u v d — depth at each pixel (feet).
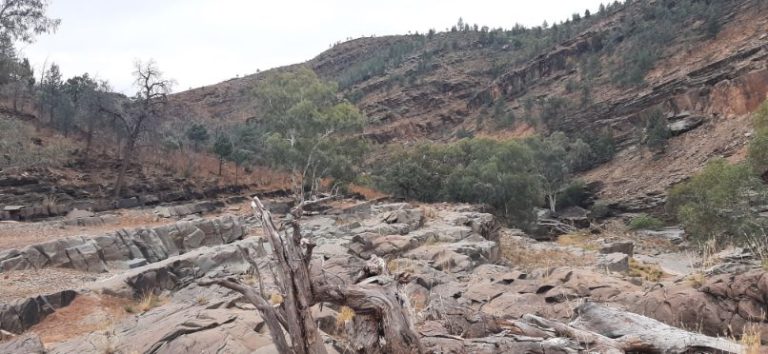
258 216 14.37
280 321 13.87
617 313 19.06
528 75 408.87
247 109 451.12
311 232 67.67
